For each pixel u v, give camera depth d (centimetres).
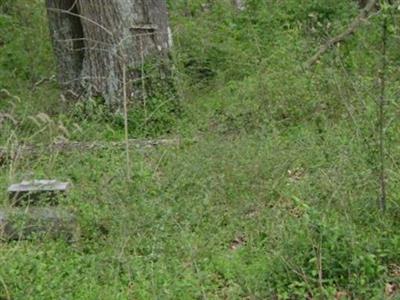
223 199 945
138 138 1187
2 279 777
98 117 1228
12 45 1541
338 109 1118
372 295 777
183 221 906
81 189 958
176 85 1263
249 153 1028
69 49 1320
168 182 976
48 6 1335
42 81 1391
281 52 1352
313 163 1006
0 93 1379
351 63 1285
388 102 987
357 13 1502
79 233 888
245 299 793
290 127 1137
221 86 1337
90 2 1259
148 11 1259
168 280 809
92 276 816
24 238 872
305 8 1533
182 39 1470
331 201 886
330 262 797
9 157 1055
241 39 1532
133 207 913
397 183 890
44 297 778
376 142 919
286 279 796
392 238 830
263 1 1586
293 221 855
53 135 1127
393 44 1280
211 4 1670
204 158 1021
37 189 912
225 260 841
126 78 1251
